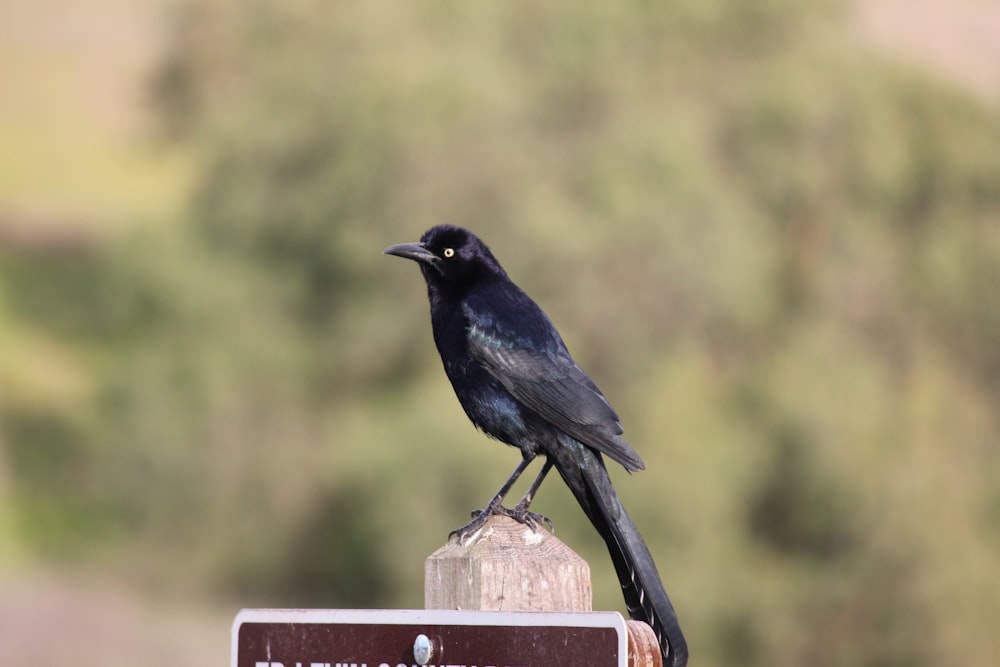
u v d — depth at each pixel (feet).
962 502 50.42
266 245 65.82
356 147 60.08
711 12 62.03
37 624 62.90
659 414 52.13
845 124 61.16
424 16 63.41
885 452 51.19
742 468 50.98
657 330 55.77
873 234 60.49
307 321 65.36
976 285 61.57
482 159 58.03
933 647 48.34
